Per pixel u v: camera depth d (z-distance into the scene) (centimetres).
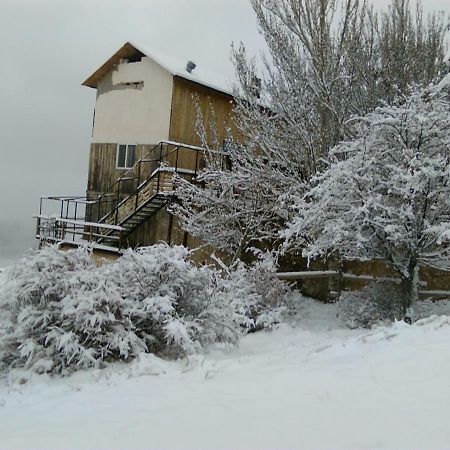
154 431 450
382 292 1272
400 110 1088
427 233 1068
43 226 2009
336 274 1536
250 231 1658
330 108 1498
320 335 1121
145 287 927
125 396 619
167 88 2080
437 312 1262
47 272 887
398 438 384
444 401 455
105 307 855
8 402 686
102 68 2275
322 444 385
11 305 880
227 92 2170
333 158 1398
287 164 1579
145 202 1759
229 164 1891
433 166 1057
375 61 1684
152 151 1997
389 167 1092
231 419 461
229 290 1189
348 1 1537
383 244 1152
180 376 712
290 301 1415
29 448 432
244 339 1122
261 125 1631
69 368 818
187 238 1823
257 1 1577
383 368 581
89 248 1020
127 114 2212
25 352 824
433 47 1708
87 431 470
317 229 1222
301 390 541
